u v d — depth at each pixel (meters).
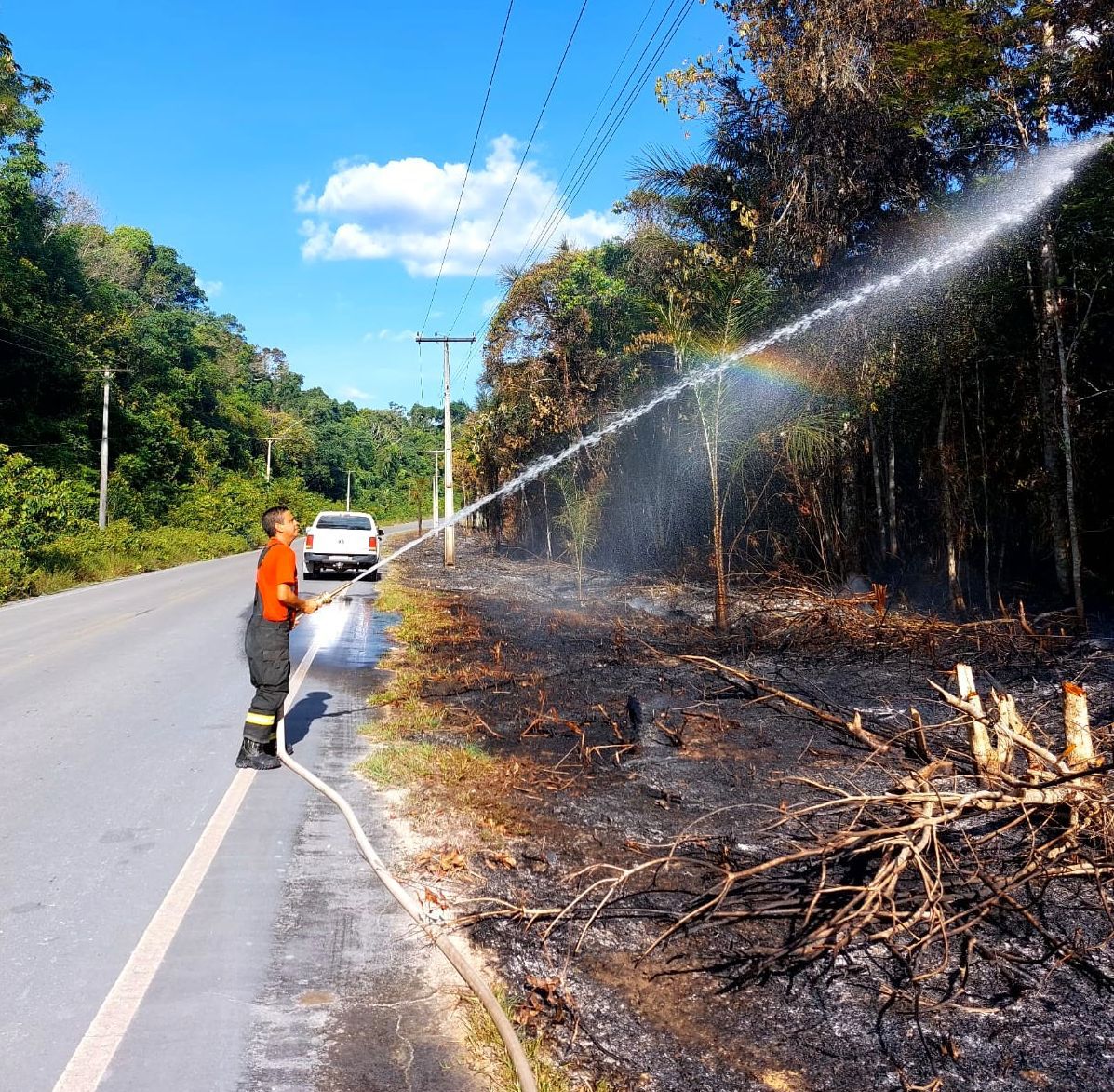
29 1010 3.04
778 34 13.35
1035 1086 2.80
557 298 26.36
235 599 17.00
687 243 15.60
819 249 13.52
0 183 38.69
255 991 3.19
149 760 6.11
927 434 14.35
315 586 20.50
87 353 40.50
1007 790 4.50
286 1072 2.72
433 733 7.07
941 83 10.70
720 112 14.48
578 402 25.34
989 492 13.81
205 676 9.20
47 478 27.42
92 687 8.62
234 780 5.66
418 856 4.43
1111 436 11.87
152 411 46.25
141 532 36.22
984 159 12.27
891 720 7.41
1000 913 3.94
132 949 3.48
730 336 11.95
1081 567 11.68
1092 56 9.62
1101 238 10.64
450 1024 3.01
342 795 5.37
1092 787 4.25
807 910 3.56
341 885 4.10
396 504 103.88
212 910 3.82
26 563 20.08
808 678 9.09
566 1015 3.10
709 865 4.29
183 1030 2.94
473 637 12.21
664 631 12.26
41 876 4.16
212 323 87.31
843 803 4.25
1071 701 4.69
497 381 30.09
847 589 13.88
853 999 3.28
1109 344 11.89
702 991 3.30
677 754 6.55
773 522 16.66
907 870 4.32
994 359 12.52
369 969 3.36
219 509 45.62
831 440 13.80
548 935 3.69
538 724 7.41
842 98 12.93
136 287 69.25
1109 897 4.06
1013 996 3.30
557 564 27.36
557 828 5.00
